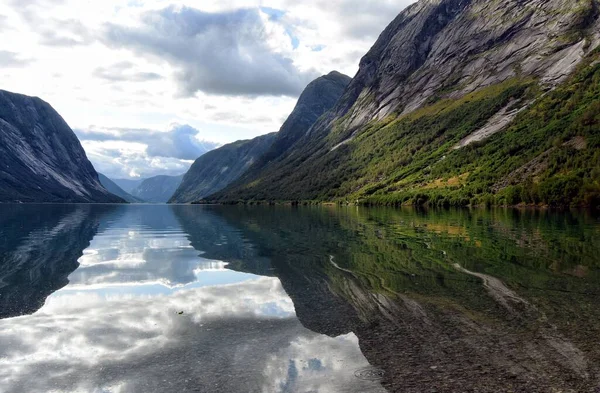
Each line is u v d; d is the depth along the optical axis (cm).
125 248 3186
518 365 954
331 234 4197
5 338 1166
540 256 2562
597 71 16262
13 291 1727
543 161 11694
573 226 4712
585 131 11581
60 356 1042
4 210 11431
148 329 1258
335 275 2070
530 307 1451
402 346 1094
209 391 857
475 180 13075
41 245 3309
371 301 1566
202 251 3011
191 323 1322
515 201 10338
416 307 1472
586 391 826
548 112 15450
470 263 2342
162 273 2169
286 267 2314
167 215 9144
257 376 929
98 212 10969
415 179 16562
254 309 1484
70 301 1581
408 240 3519
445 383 870
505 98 19400
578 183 9188
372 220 6350
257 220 6881
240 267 2330
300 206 18038
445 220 6022
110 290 1778
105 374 941
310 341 1150
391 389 852
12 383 893
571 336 1148
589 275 1986
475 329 1220
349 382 891
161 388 872
